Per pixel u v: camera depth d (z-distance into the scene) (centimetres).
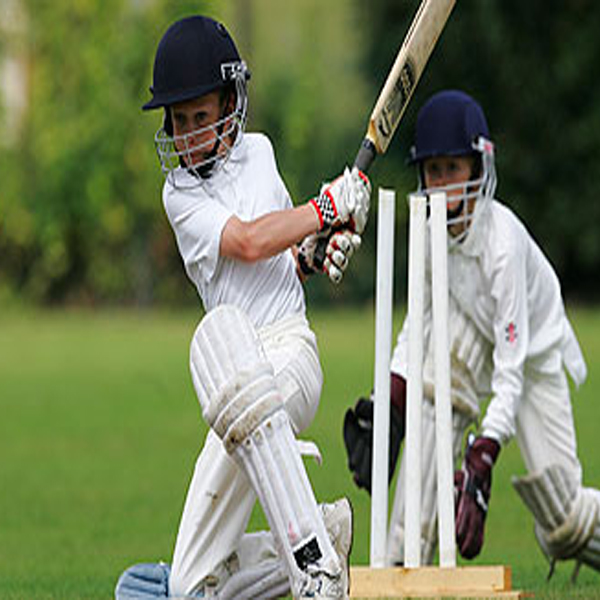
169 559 2708
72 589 2352
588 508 2420
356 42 10912
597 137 10194
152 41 11012
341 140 11062
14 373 6719
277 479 1677
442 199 2219
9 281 11506
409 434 2227
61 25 11050
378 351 2250
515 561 2706
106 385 6147
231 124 1834
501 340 2338
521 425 2477
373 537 2225
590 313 9912
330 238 1814
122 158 11131
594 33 10094
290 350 1816
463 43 10075
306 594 1673
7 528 3102
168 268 11562
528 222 10456
